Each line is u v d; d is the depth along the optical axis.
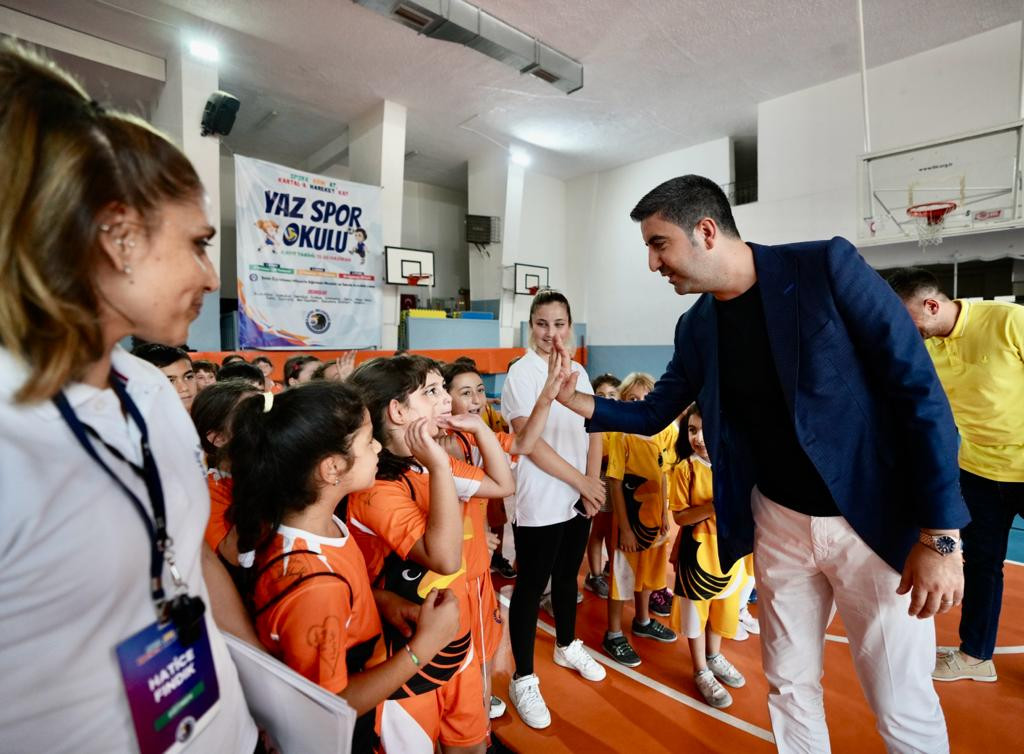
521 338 8.55
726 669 1.84
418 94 6.12
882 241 4.97
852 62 5.54
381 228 6.13
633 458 2.03
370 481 0.90
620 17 4.75
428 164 8.53
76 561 0.39
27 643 0.38
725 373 1.24
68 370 0.40
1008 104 4.94
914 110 5.46
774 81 5.94
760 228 6.57
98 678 0.42
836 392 1.04
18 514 0.37
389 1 4.18
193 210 0.47
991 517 1.78
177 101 4.91
